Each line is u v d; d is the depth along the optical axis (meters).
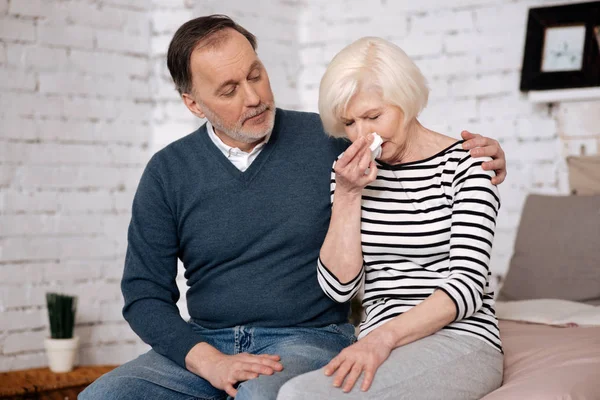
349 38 3.59
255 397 1.52
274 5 3.59
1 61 2.99
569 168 2.95
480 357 1.58
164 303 1.87
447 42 3.35
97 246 3.21
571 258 2.57
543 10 3.07
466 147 1.66
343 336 1.90
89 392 1.74
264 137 1.93
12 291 3.02
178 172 1.94
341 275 1.74
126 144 3.26
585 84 2.95
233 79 1.80
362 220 1.74
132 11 3.25
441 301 1.54
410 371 1.48
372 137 1.63
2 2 2.98
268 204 1.88
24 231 3.04
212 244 1.89
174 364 1.79
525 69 3.09
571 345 1.83
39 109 3.07
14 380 2.75
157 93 3.29
